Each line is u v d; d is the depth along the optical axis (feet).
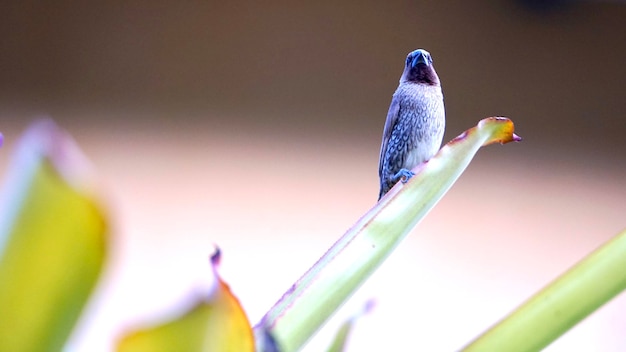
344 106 5.56
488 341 1.86
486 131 2.34
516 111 5.53
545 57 5.56
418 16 5.49
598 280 1.87
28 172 1.04
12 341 1.10
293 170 5.55
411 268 5.50
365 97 5.55
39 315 1.10
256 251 5.50
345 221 5.50
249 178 5.57
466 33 5.48
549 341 1.84
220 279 1.15
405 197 2.30
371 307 1.95
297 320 2.07
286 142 5.57
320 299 2.11
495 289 5.53
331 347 1.87
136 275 5.39
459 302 5.49
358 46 5.55
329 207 5.53
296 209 5.53
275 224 5.52
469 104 5.42
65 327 1.12
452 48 5.45
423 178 2.32
